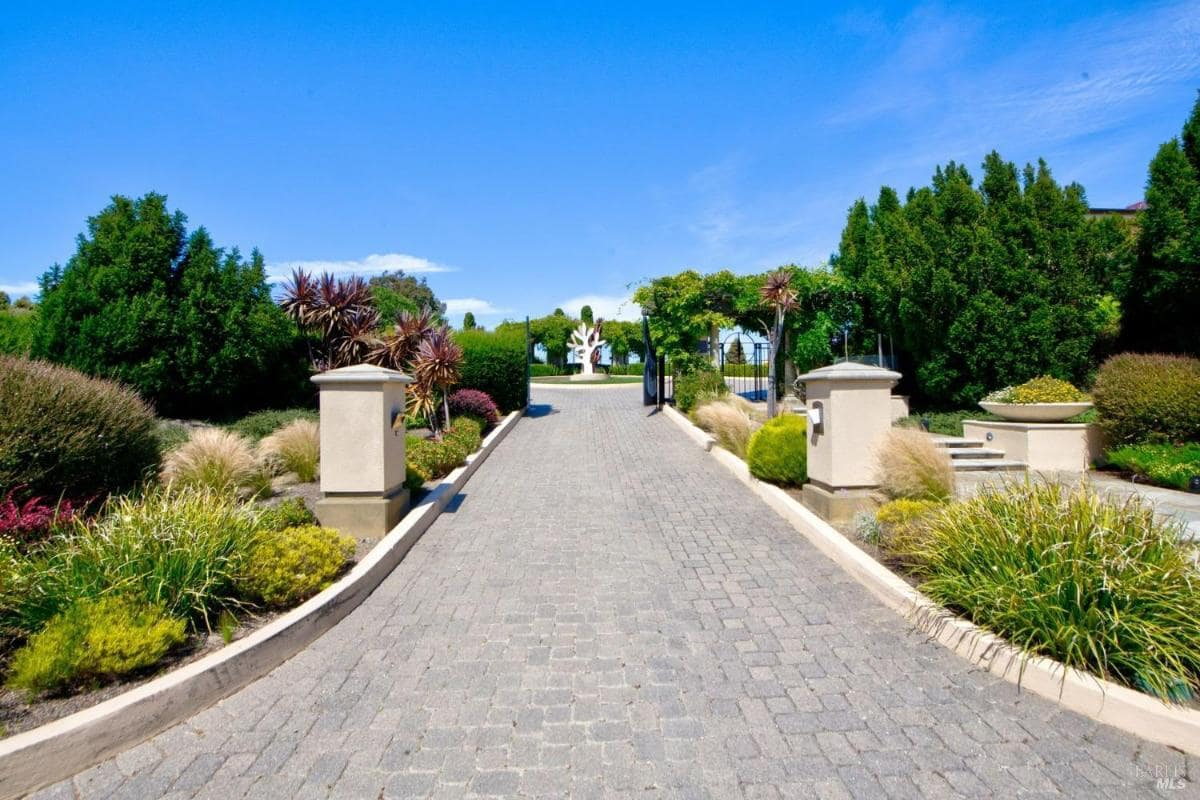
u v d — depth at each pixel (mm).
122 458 5684
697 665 3590
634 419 15750
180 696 3070
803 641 3871
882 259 13742
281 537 4547
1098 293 11031
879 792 2506
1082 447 9117
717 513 7082
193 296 12016
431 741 2883
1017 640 3459
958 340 11539
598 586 4898
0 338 12227
